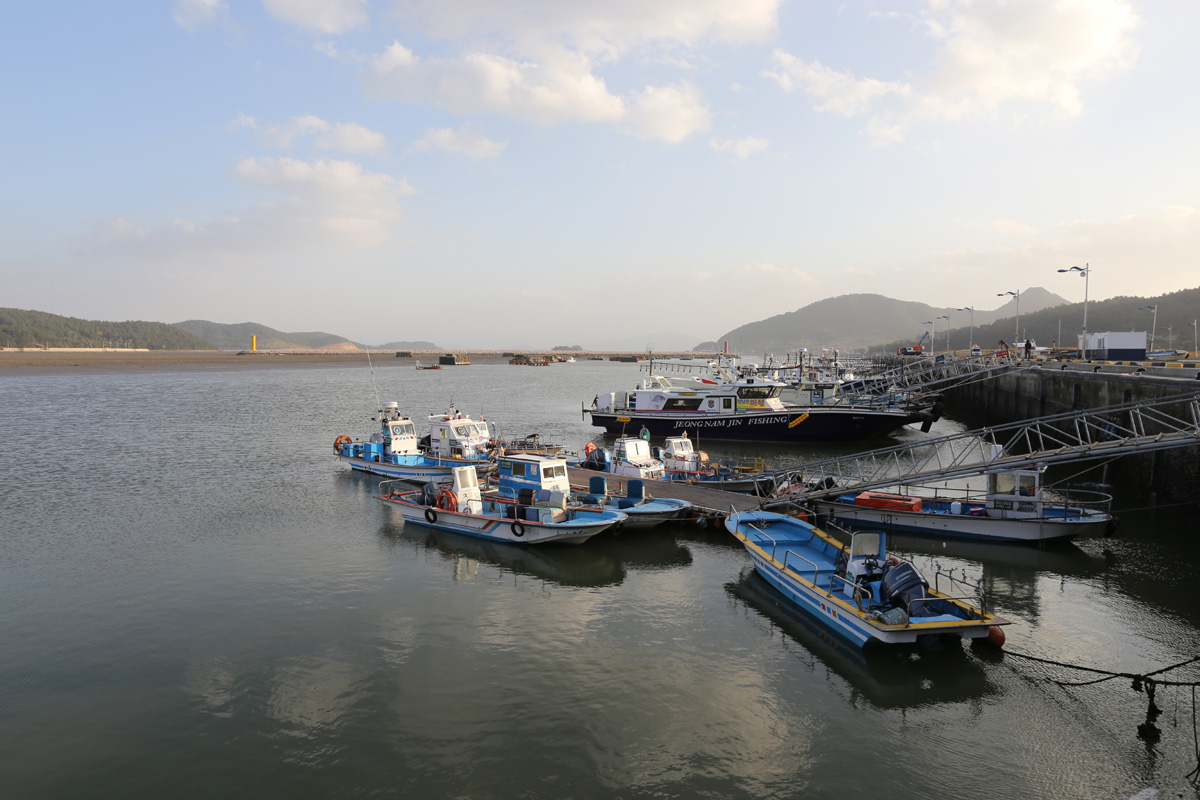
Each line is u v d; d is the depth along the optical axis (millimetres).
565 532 24875
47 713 14281
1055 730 13680
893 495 28891
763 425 51906
